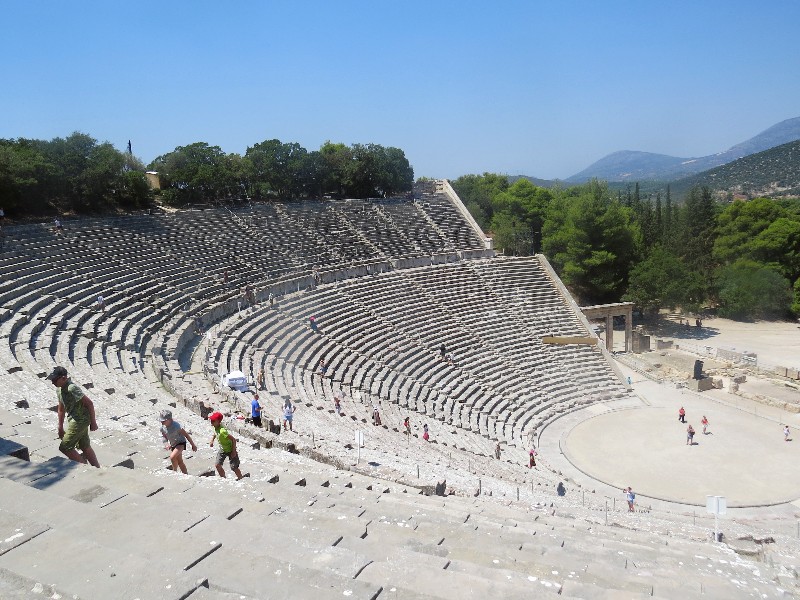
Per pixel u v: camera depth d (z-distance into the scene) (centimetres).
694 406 4594
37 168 4684
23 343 2556
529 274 6359
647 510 2859
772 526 2777
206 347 3428
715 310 7988
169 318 3659
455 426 3747
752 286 7400
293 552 695
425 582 642
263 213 6069
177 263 4512
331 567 666
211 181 6266
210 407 2283
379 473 1889
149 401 2228
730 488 3219
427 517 1085
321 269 5459
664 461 3606
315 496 1094
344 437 2606
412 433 3288
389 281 5597
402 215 7106
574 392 4812
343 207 6888
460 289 5791
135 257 4306
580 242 7194
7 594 540
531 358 5069
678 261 7325
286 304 4519
